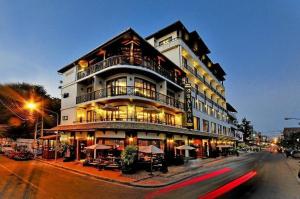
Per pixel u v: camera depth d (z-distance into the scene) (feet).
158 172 60.70
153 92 89.04
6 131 147.23
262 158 129.80
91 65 93.40
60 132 99.45
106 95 78.64
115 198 34.19
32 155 93.71
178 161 79.56
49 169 64.18
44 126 150.92
